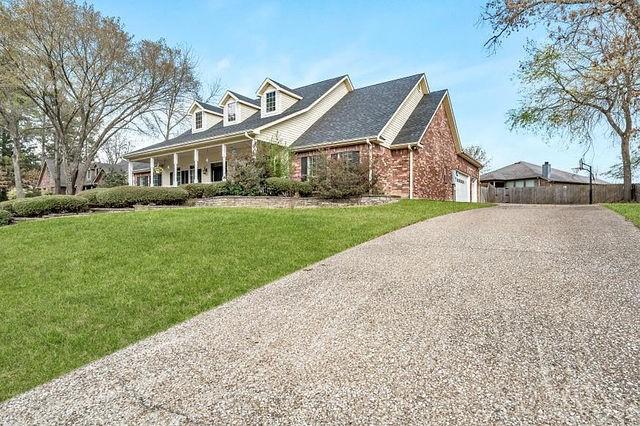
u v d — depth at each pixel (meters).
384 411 2.29
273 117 18.06
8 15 15.57
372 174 13.98
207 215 9.84
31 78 17.12
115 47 18.38
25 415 2.56
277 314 4.02
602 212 10.43
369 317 3.76
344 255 6.36
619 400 2.29
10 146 39.16
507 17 7.00
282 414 2.33
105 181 31.70
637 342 2.98
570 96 17.77
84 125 20.05
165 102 22.70
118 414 2.46
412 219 9.70
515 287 4.36
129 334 3.87
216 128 20.73
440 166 18.75
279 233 7.77
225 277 5.40
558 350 2.92
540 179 33.78
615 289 4.12
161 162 24.14
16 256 6.98
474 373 2.66
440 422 2.16
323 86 20.28
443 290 4.39
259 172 14.27
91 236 8.03
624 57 7.58
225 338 3.52
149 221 9.25
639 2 6.22
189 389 2.69
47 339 3.85
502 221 9.41
